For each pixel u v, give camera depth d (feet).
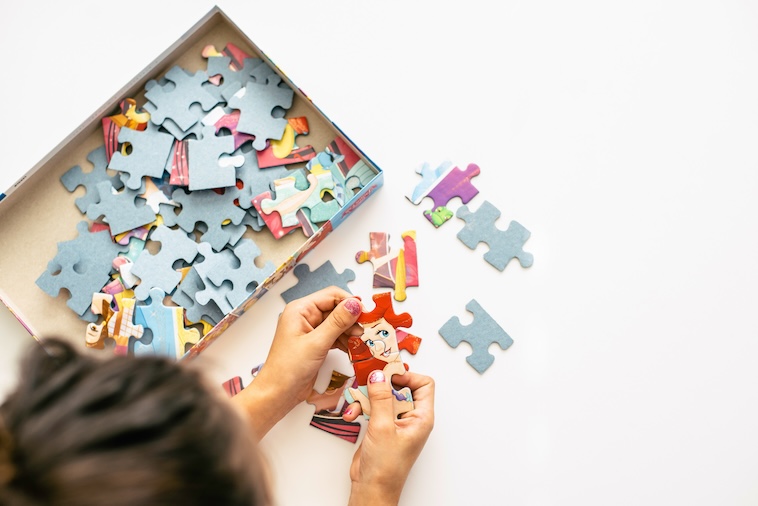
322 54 3.96
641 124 3.92
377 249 3.78
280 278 3.73
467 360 3.70
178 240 3.66
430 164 3.86
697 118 3.92
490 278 3.78
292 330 3.44
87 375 1.62
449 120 3.91
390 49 3.96
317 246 3.77
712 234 3.84
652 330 3.77
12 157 3.85
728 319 3.78
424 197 3.83
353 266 3.78
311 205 3.71
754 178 3.88
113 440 1.49
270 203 3.69
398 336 3.70
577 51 3.96
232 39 3.85
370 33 3.98
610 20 3.98
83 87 3.91
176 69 3.80
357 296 3.76
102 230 3.68
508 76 3.94
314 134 3.80
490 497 3.64
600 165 3.89
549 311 3.77
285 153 3.76
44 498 1.40
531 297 3.77
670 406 3.72
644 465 3.67
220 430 1.70
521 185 3.86
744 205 3.86
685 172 3.89
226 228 3.70
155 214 3.69
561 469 3.66
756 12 3.94
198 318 3.62
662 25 3.98
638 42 3.97
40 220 3.68
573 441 3.68
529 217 3.84
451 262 3.78
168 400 1.60
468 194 3.83
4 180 3.83
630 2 3.98
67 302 3.60
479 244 3.80
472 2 3.99
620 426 3.70
